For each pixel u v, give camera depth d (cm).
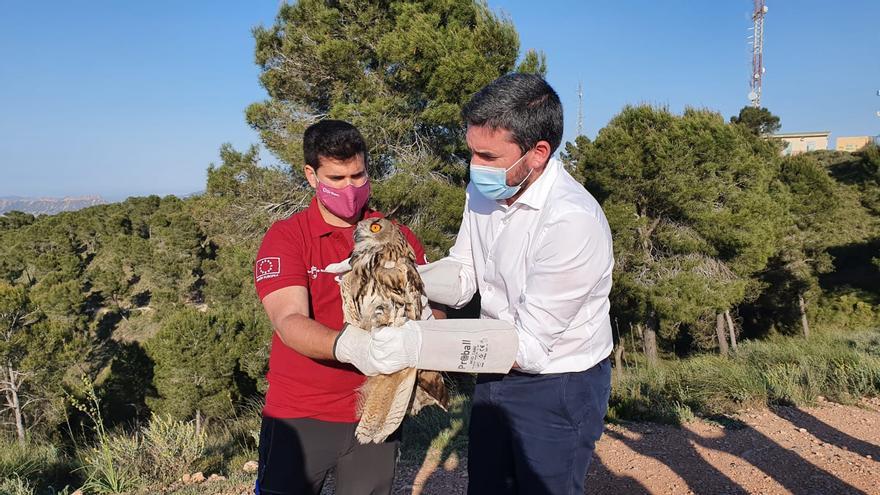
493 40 1423
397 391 195
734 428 641
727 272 1969
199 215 1708
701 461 545
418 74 1413
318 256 241
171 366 1792
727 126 1942
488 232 246
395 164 1516
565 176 234
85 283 4666
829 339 1309
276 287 227
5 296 2114
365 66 1552
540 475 236
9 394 2117
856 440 593
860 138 6638
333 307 243
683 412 691
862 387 769
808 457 546
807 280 2608
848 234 3353
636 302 1977
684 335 2819
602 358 239
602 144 1950
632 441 608
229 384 1900
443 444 605
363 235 206
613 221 1912
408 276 205
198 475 570
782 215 2334
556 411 231
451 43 1386
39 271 4753
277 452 245
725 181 1923
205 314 1880
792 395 737
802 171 2647
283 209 1623
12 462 607
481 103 213
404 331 190
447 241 1474
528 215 228
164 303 4159
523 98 210
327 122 232
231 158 1612
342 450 248
